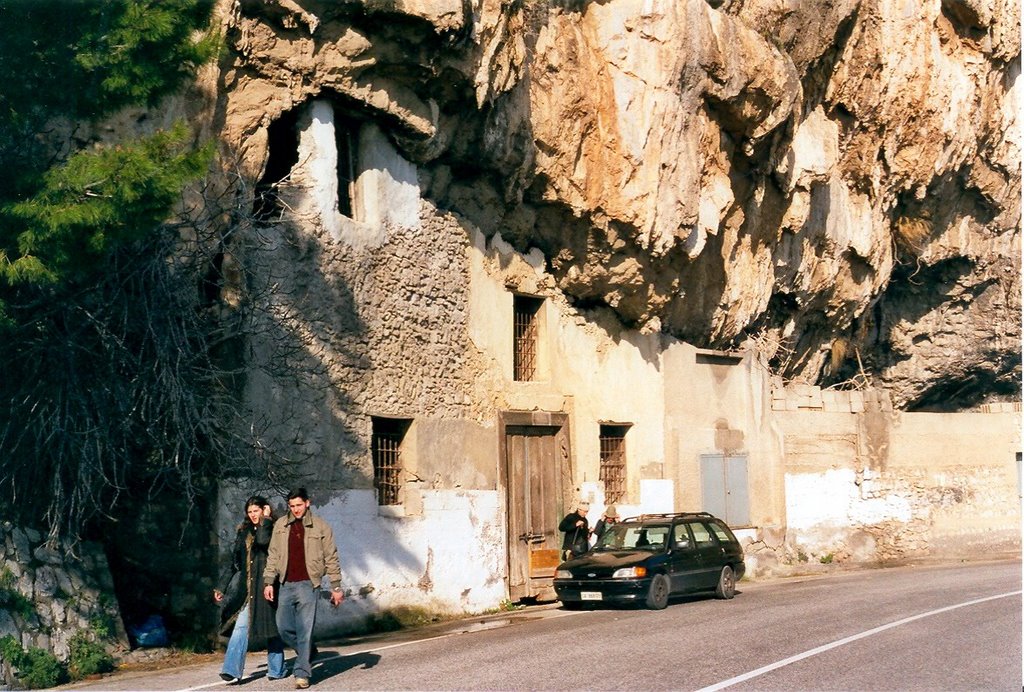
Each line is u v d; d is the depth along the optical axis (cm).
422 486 1759
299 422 1523
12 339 1202
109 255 1173
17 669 1115
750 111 2220
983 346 3600
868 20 2636
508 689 1021
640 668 1131
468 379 1900
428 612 1731
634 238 2105
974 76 3005
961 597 1808
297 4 1455
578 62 1978
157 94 1115
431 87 1667
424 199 1817
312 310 1559
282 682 1103
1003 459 3303
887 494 2973
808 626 1455
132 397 1257
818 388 2925
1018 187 3359
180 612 1393
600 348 2272
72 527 1282
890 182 2909
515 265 2050
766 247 2594
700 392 2523
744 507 2622
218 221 1419
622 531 1869
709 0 2272
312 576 1085
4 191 1065
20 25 1059
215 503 1393
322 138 1591
